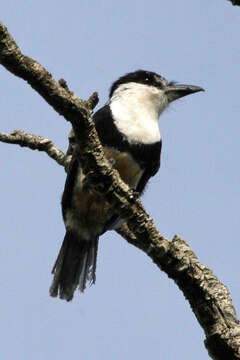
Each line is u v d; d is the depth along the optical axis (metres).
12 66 6.08
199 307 6.22
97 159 6.75
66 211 10.63
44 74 6.19
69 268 10.59
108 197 6.88
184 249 6.58
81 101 6.45
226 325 6.07
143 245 6.68
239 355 5.90
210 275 6.40
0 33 5.99
